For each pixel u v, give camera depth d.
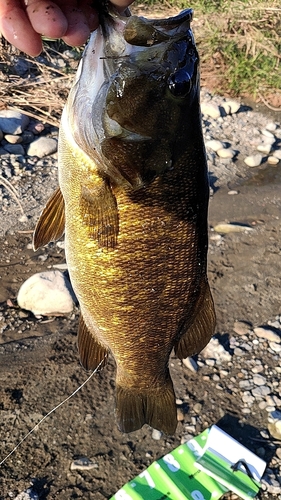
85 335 0.38
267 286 0.71
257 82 1.17
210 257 0.75
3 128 0.90
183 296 0.34
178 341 0.37
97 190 0.30
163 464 0.51
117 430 0.54
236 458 0.51
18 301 0.65
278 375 0.60
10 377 0.57
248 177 0.93
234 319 0.66
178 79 0.29
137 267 0.32
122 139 0.29
